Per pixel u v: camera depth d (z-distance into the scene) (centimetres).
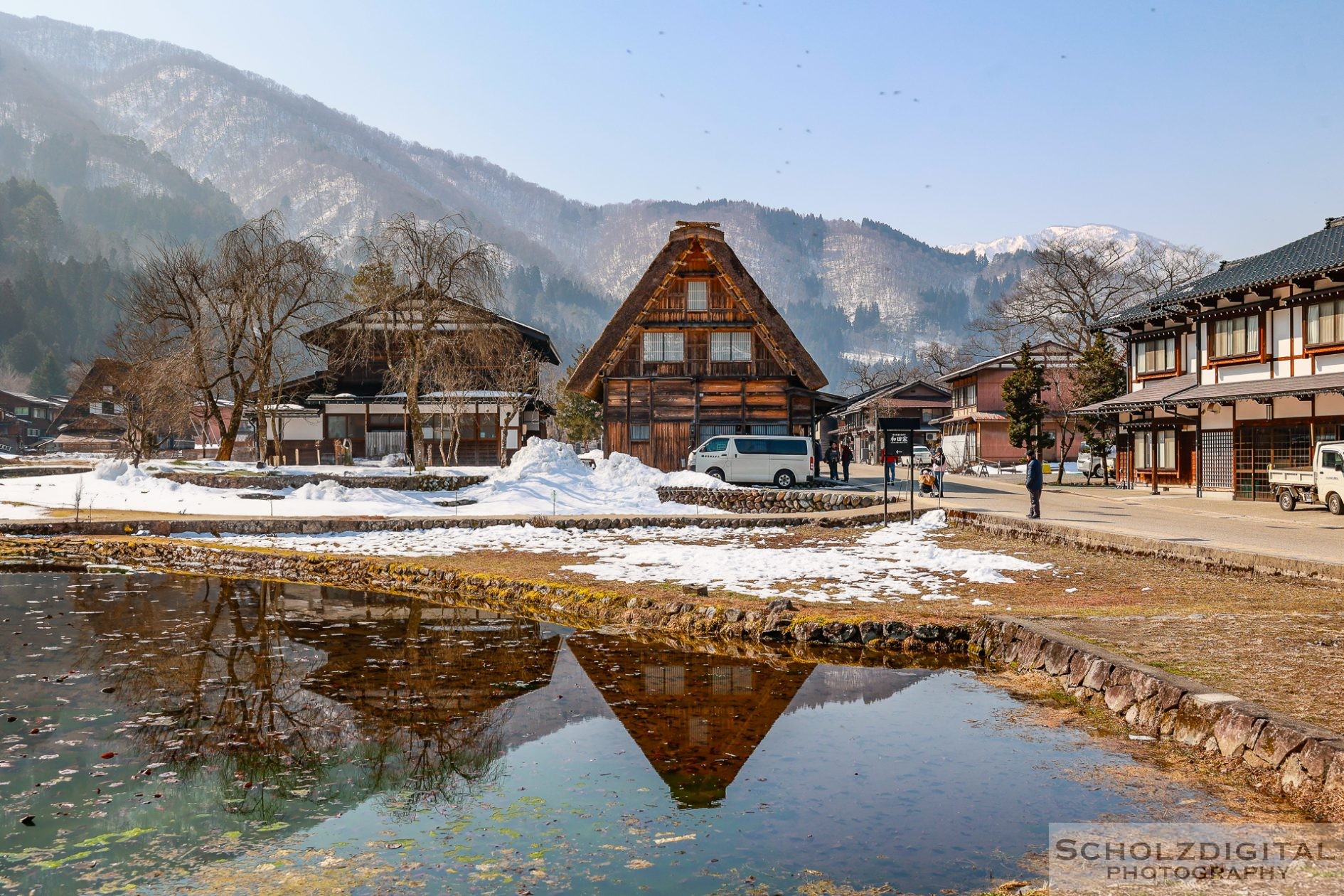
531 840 528
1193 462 3141
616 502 2733
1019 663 942
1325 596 1164
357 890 465
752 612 1148
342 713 799
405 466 4062
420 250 3038
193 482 2791
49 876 482
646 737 734
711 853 505
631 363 3394
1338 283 2530
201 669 969
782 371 3362
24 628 1202
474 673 956
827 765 656
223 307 3241
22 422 9056
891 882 465
